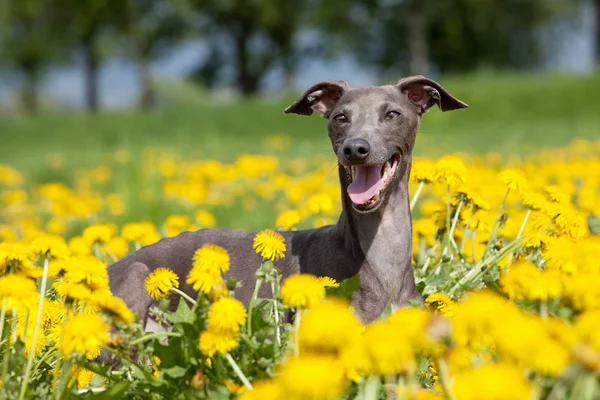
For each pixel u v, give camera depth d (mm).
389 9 56281
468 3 55812
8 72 61125
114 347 3000
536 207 4461
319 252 4371
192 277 2926
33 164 16250
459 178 4793
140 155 12820
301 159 13469
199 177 8609
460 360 2555
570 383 2412
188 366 2922
